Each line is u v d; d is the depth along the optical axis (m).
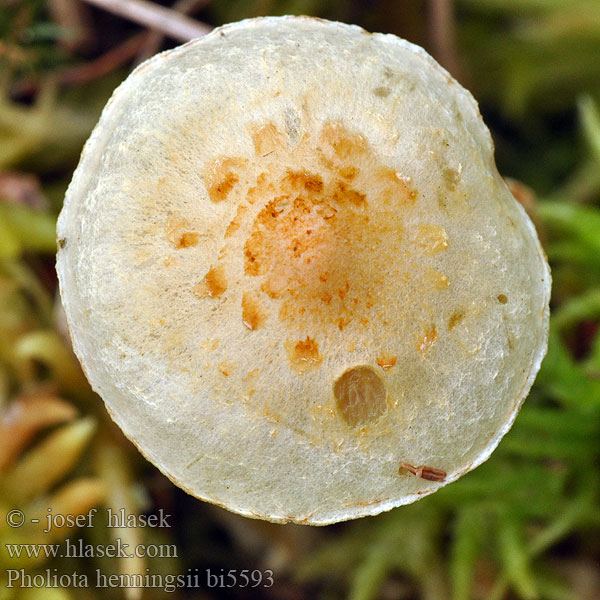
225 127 0.07
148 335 0.07
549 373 0.09
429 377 0.07
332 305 0.07
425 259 0.07
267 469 0.07
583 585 0.09
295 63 0.07
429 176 0.07
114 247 0.07
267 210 0.07
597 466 0.09
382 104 0.07
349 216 0.07
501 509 0.09
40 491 0.09
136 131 0.07
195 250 0.07
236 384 0.07
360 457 0.07
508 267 0.07
